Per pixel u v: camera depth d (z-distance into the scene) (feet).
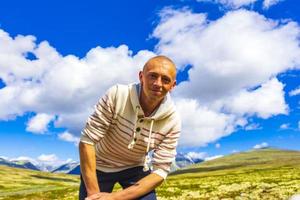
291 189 27.40
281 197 23.11
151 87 4.87
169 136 5.41
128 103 5.18
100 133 5.31
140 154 5.62
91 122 5.28
